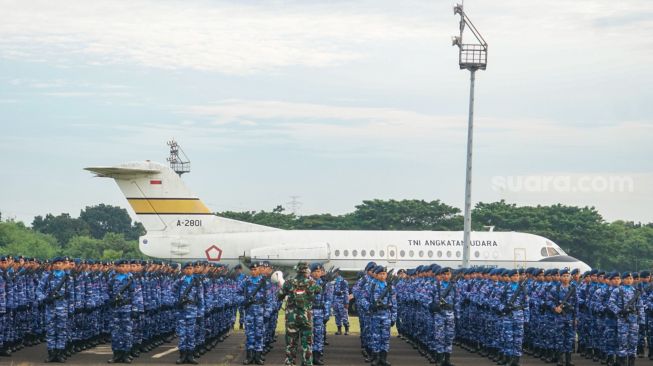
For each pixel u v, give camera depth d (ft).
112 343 89.51
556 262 181.88
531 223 347.77
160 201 180.96
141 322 95.81
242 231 182.50
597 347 96.43
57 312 87.76
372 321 90.12
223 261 179.93
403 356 103.45
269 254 178.40
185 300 89.66
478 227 349.41
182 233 181.06
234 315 126.21
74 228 430.61
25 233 329.93
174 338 120.37
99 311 103.60
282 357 99.40
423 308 98.73
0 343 91.81
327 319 96.37
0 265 91.50
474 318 106.63
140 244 180.45
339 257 180.86
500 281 94.02
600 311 92.89
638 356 104.47
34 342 105.19
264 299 90.33
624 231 373.61
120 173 180.04
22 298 95.30
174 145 309.22
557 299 93.81
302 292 77.00
